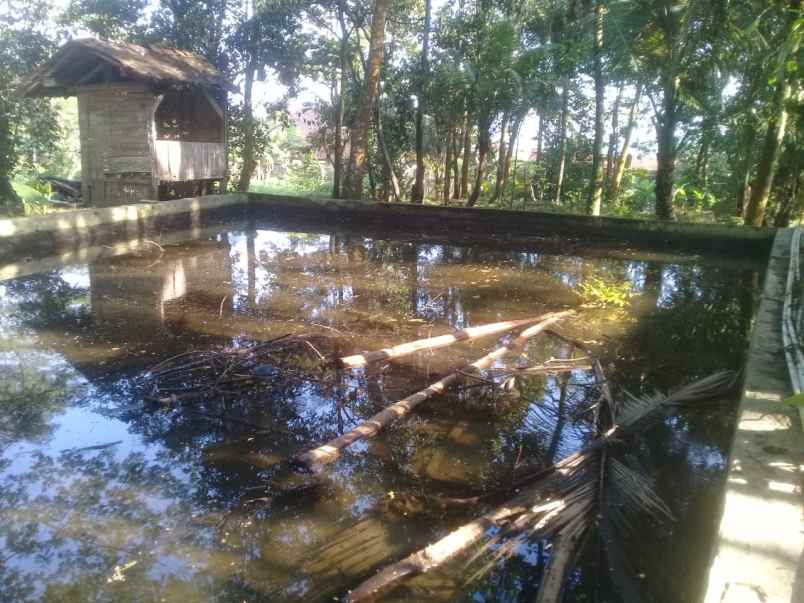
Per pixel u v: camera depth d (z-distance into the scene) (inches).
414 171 732.0
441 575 94.0
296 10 523.8
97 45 393.4
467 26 506.3
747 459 92.9
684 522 107.2
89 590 91.4
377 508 113.0
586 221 403.2
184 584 93.0
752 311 250.1
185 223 426.0
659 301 262.1
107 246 356.5
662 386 170.6
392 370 176.9
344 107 586.6
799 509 80.4
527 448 135.1
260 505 113.2
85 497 114.6
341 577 95.0
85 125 439.2
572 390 165.8
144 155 426.3
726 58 365.4
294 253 350.6
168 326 212.4
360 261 331.6
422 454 132.3
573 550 96.4
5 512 109.5
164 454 130.3
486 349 195.5
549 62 454.3
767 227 354.9
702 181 571.5
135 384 163.9
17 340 196.5
